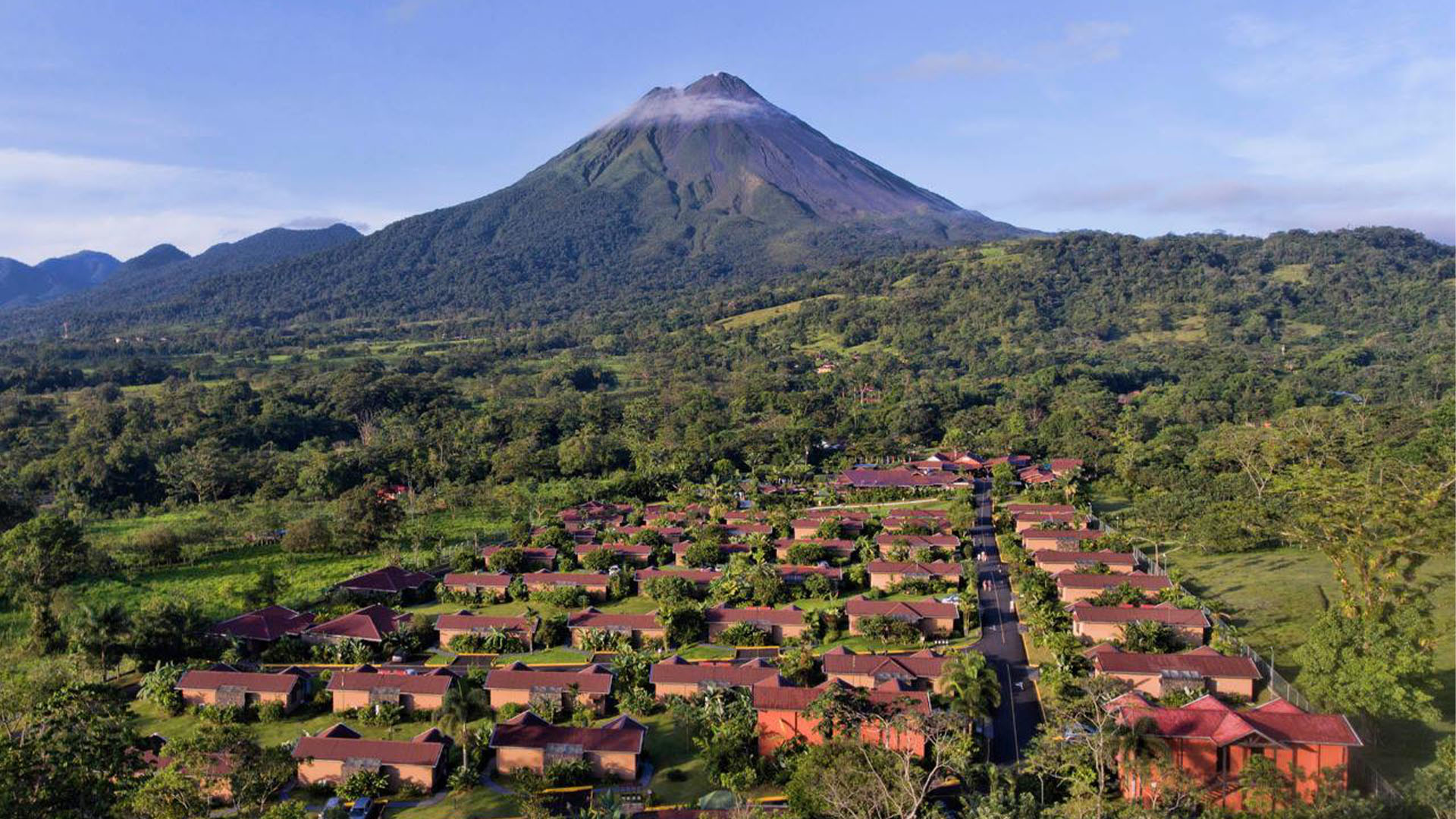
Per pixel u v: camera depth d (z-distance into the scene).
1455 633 75.00
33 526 114.12
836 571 111.94
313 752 67.12
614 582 111.81
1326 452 140.50
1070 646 82.31
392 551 132.88
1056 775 61.50
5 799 43.38
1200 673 75.44
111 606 91.62
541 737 68.62
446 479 176.50
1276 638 85.19
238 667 89.94
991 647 90.62
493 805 64.38
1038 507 140.50
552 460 188.75
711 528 131.75
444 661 92.44
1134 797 58.69
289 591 115.12
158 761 63.38
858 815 54.19
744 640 93.31
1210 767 60.31
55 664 86.62
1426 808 52.12
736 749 66.75
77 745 48.03
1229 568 108.00
